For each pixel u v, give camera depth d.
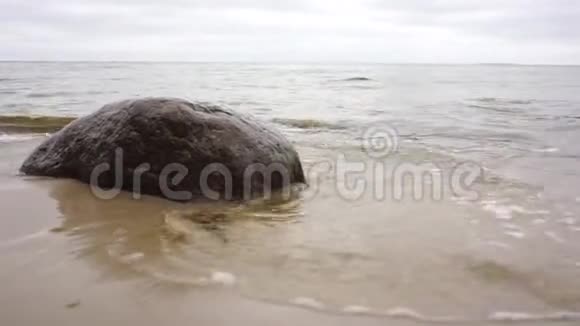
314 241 3.18
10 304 2.21
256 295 2.39
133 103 4.49
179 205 3.96
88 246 2.96
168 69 38.88
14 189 4.28
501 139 7.80
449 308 2.30
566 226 3.51
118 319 2.11
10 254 2.81
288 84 21.83
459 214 3.81
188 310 2.22
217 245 3.07
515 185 4.73
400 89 19.69
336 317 2.21
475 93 17.81
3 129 8.38
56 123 9.09
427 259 2.88
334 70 41.88
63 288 2.39
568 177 5.08
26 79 22.58
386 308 2.29
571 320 2.22
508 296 2.43
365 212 3.88
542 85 23.05
